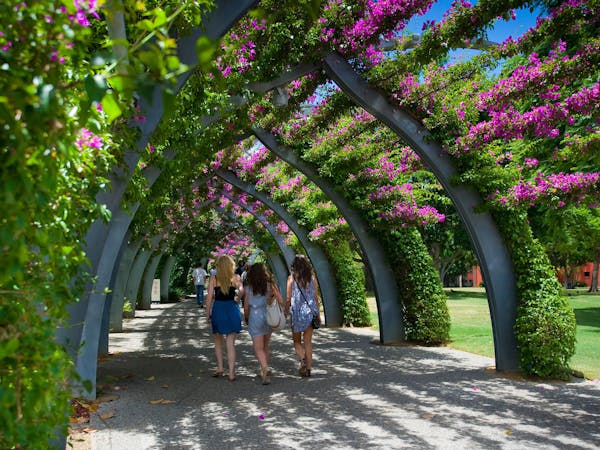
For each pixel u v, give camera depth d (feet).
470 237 23.38
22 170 3.62
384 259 33.42
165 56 4.05
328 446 13.24
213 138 24.48
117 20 5.87
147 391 20.04
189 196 43.32
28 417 4.44
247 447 13.23
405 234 32.37
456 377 22.09
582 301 82.38
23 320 4.56
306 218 42.83
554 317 21.29
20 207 3.82
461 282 195.11
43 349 4.66
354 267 44.37
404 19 18.04
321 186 32.30
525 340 21.76
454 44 17.15
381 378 22.15
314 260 44.19
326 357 28.07
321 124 25.29
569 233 48.83
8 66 3.77
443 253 95.55
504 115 18.76
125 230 16.55
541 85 16.48
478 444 13.20
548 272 22.21
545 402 17.58
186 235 80.64
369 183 30.91
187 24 10.57
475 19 16.40
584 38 16.10
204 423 15.51
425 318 31.71
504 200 21.20
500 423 15.11
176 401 18.39
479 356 27.78
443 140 22.52
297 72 20.16
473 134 20.65
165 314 63.10
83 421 15.52
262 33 17.30
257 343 21.74
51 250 4.99
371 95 21.52
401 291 32.91
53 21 4.00
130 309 57.31
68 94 4.87
